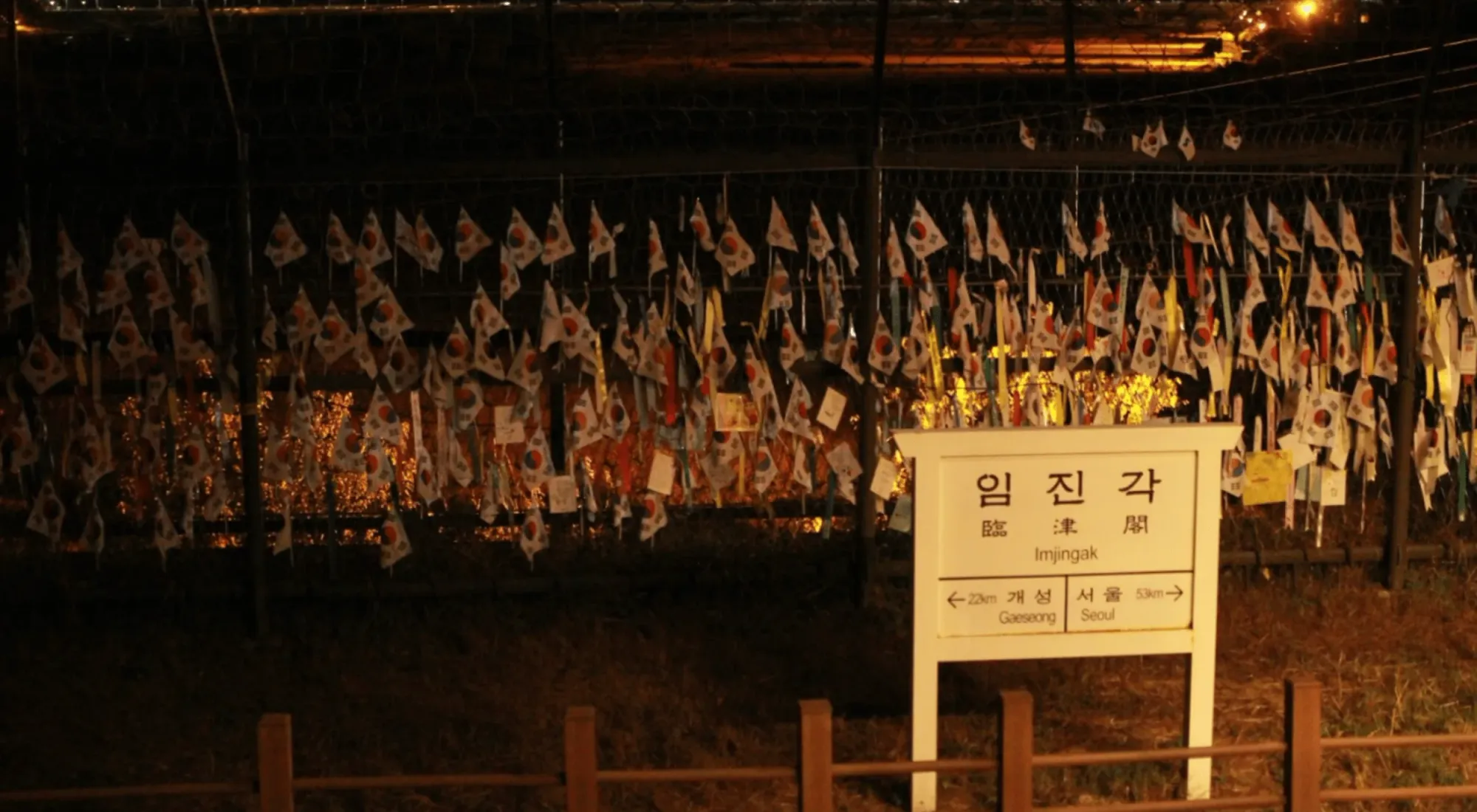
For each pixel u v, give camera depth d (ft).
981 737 19.29
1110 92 32.42
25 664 22.25
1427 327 25.09
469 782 14.14
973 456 16.53
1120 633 16.79
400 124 28.32
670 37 31.07
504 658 22.52
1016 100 30.89
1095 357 24.41
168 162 26.84
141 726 20.03
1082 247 24.35
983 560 16.62
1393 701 19.93
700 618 24.18
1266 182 29.78
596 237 23.50
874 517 24.43
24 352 23.13
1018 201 31.04
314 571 25.80
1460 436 25.98
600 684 21.45
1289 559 25.22
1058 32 32.07
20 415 23.15
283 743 13.91
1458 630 23.04
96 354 23.31
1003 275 29.68
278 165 23.95
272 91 30.32
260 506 23.35
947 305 27.50
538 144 28.25
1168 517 16.75
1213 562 16.79
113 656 22.53
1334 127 30.17
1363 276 25.16
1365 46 31.35
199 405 27.02
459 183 28.12
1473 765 17.95
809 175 29.78
